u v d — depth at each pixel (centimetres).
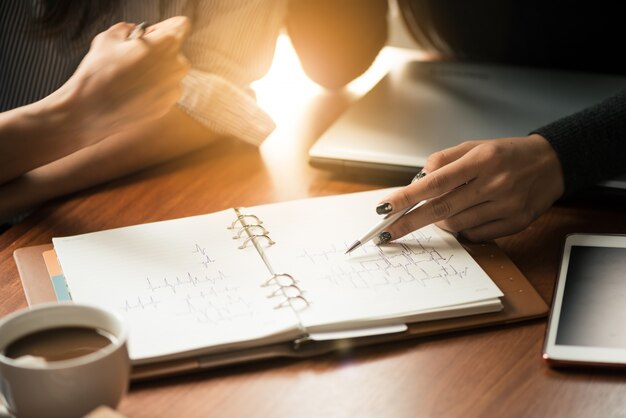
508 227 85
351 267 78
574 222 91
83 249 81
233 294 73
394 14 155
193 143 107
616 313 72
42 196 96
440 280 76
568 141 89
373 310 72
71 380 54
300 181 101
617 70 129
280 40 148
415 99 111
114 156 100
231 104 107
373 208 89
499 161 84
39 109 92
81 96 91
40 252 83
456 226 84
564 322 71
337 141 102
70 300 75
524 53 132
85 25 114
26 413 56
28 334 59
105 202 96
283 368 68
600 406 64
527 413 64
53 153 93
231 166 104
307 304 72
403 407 64
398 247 82
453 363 69
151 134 102
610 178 91
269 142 111
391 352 70
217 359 68
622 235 83
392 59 136
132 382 66
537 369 68
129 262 78
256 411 64
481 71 119
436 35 135
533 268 83
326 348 70
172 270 77
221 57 112
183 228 85
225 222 86
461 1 131
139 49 91
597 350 68
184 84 105
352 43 121
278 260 79
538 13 128
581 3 126
